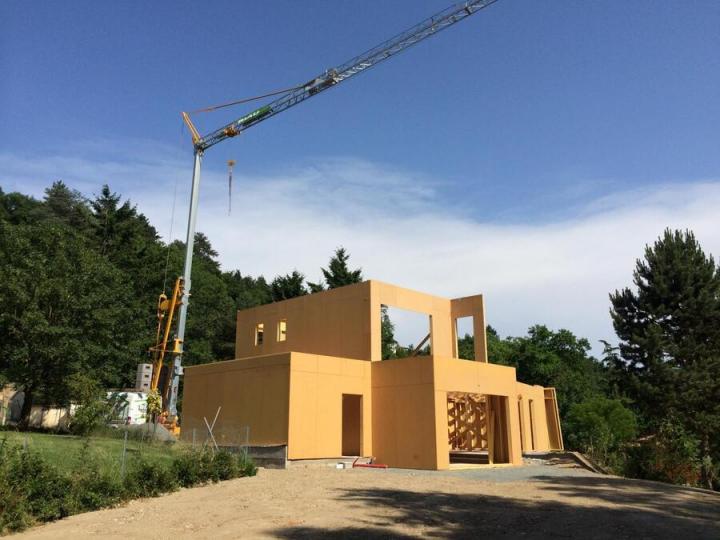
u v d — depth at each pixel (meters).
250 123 45.56
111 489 12.23
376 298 25.00
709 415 30.16
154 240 63.16
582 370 55.44
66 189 71.44
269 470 18.59
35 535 9.57
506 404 25.02
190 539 9.09
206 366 24.73
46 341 27.12
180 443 20.83
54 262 29.38
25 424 27.67
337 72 44.12
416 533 9.07
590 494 13.16
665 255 35.31
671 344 32.62
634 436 35.47
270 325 29.53
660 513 10.73
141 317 39.97
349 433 25.55
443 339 28.48
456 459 25.92
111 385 37.56
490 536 8.84
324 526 9.63
